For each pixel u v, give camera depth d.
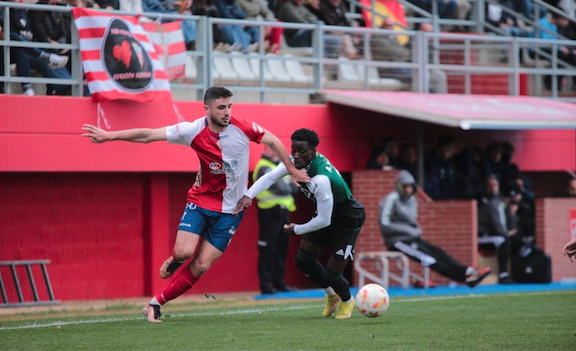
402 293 38.88
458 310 30.33
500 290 40.97
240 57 40.94
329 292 27.80
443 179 44.91
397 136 45.12
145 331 23.94
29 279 35.03
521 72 50.00
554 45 51.59
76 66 36.28
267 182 25.50
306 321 26.56
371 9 50.56
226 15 44.41
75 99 35.56
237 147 24.88
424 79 46.66
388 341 22.08
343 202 25.97
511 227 44.81
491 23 56.69
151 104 37.41
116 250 38.78
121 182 38.91
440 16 55.34
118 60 36.06
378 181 42.47
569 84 53.62
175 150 38.09
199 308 32.66
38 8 34.88
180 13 42.69
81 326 25.23
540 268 44.22
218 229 25.41
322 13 47.50
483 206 44.66
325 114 42.78
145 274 39.50
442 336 23.09
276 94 43.84
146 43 37.00
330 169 25.62
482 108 43.09
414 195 42.97
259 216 38.88
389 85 46.59
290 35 45.53
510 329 24.67
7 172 35.94
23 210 36.53
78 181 37.81
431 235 42.97
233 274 42.47
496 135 48.09
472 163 45.91
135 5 40.47
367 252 42.34
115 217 38.72
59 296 37.38
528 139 49.06
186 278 25.77
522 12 58.44
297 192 43.38
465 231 43.09
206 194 25.30
